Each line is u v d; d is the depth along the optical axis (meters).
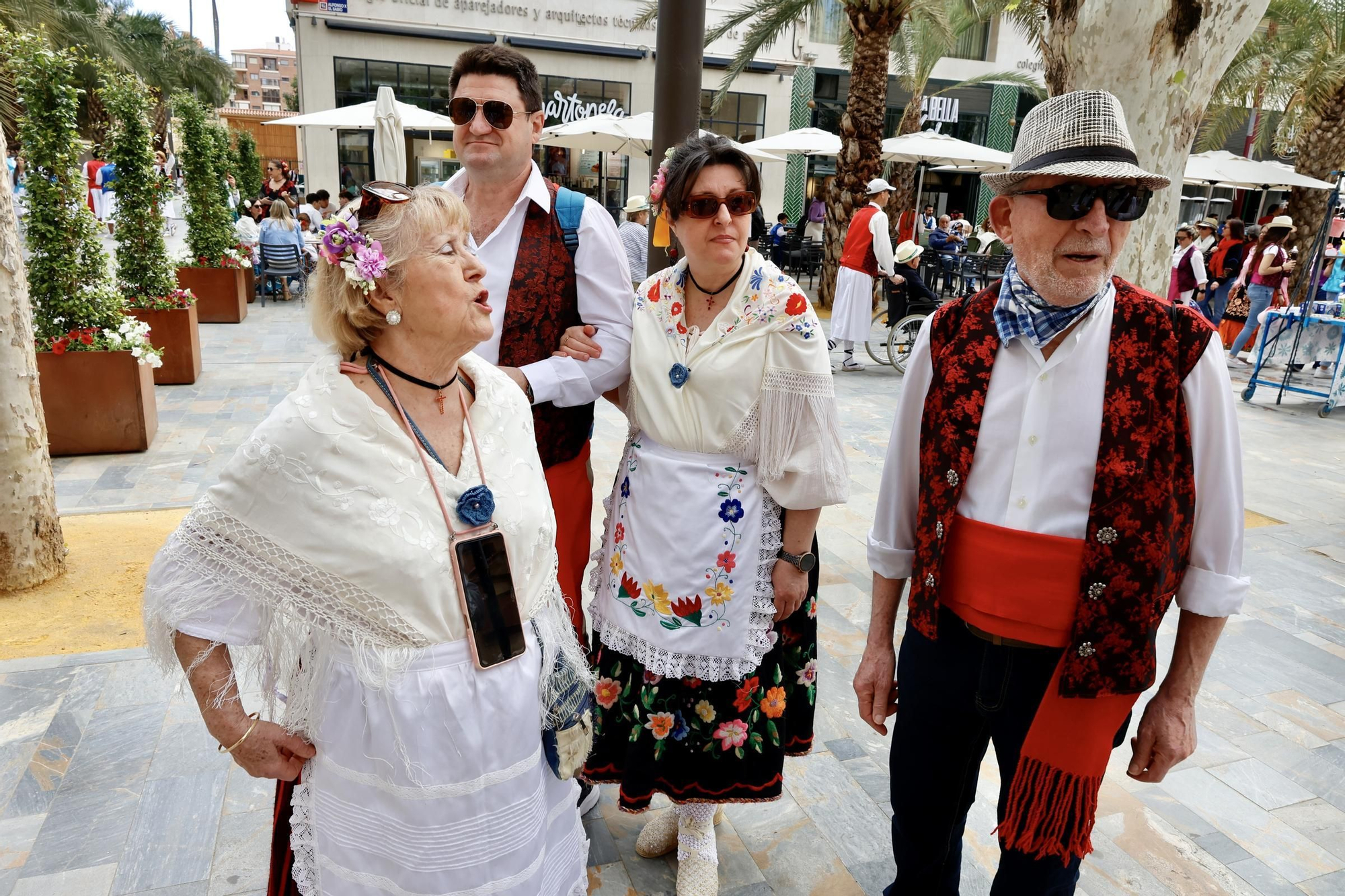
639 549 2.00
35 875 2.16
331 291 1.32
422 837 1.34
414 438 1.33
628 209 9.38
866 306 9.11
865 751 2.86
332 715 1.33
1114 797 2.69
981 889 2.27
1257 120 20.91
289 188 17.03
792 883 2.25
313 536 1.27
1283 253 9.75
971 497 1.61
